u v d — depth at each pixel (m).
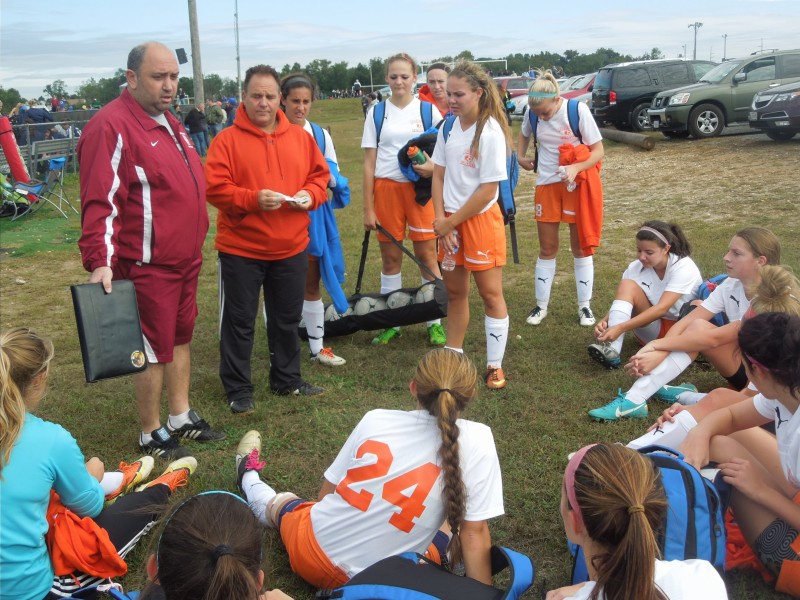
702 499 2.67
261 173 4.39
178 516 1.97
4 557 2.54
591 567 2.09
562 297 6.84
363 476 2.72
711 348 4.28
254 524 2.00
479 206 4.59
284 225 4.51
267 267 4.64
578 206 5.77
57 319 6.98
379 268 8.27
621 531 1.95
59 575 2.74
